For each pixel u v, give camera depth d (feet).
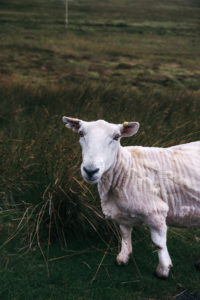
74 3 172.04
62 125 17.08
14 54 52.34
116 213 10.64
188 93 32.24
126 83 38.52
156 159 10.69
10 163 15.23
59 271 11.25
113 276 11.19
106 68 47.47
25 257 11.84
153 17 133.59
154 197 10.18
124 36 86.74
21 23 93.56
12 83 31.53
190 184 10.39
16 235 12.89
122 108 22.81
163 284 10.87
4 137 17.58
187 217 10.65
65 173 12.65
